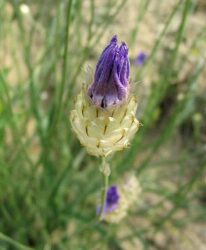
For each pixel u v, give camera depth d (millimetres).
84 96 60
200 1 199
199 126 167
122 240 131
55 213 129
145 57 132
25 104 141
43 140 123
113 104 60
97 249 132
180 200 126
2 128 115
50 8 146
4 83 102
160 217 147
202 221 152
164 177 150
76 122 63
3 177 119
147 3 125
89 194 131
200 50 169
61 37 120
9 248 124
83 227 127
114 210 97
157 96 128
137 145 132
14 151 128
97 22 161
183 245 145
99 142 63
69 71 128
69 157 136
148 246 137
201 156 160
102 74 58
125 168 132
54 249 131
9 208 129
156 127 171
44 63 140
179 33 104
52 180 135
